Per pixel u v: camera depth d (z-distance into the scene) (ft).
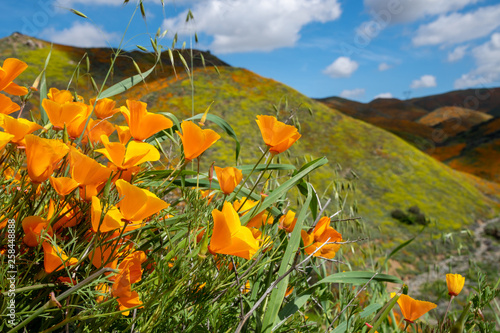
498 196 124.47
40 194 2.68
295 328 3.25
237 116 118.32
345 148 124.77
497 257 71.56
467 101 364.17
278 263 3.62
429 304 3.51
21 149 2.49
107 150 2.47
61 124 2.82
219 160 89.97
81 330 2.05
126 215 2.03
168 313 2.35
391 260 73.05
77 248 2.19
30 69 101.24
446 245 79.36
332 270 5.22
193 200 2.84
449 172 130.82
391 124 260.42
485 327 3.59
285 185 3.56
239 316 2.82
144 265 2.71
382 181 111.65
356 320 3.35
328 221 3.61
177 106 118.21
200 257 2.08
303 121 132.57
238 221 2.44
